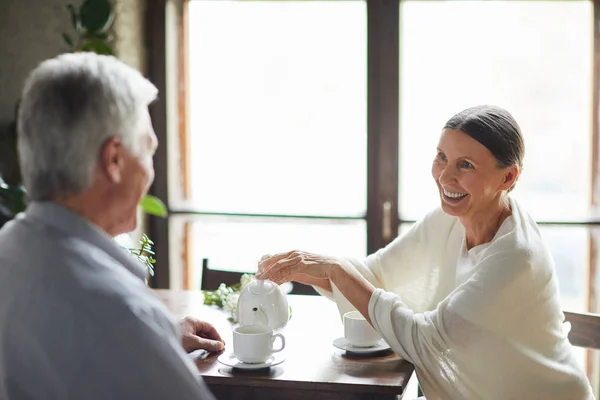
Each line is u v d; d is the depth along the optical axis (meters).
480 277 1.57
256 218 3.15
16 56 3.04
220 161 3.17
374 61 2.97
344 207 3.09
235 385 1.49
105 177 0.94
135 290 0.92
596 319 1.85
